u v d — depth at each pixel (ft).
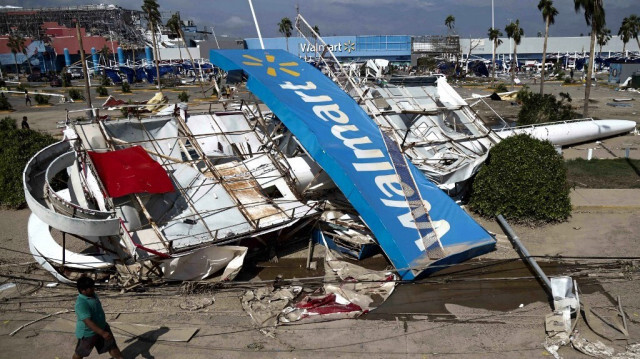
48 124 100.58
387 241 30.91
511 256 33.91
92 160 32.48
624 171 54.49
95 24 323.16
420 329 25.12
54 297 29.55
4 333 25.63
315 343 24.08
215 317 26.81
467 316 26.30
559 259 33.01
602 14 79.92
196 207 34.73
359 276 30.83
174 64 237.04
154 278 30.35
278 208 36.63
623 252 33.71
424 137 51.62
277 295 28.48
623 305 26.48
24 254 36.32
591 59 82.38
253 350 23.58
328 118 38.47
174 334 24.95
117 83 225.97
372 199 32.35
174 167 37.70
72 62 280.10
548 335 23.91
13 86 198.18
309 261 33.76
